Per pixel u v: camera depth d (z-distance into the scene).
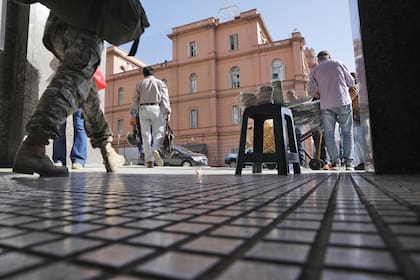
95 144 2.74
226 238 0.40
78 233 0.44
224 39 25.91
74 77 1.79
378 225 0.46
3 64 3.52
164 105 5.22
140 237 0.42
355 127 4.64
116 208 0.69
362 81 2.11
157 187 1.26
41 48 3.69
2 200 0.85
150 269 0.29
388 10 1.93
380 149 1.91
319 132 4.94
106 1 1.72
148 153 5.14
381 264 0.28
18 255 0.34
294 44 23.38
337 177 1.84
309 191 1.02
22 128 3.45
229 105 25.08
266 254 0.32
